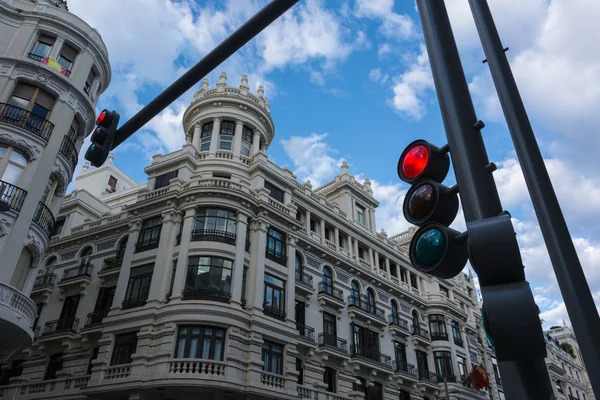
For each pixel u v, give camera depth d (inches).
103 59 1007.6
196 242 1075.3
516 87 134.2
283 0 199.6
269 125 1429.6
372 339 1389.0
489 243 103.2
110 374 977.5
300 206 1365.7
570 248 112.0
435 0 142.4
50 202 866.1
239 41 215.8
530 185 122.4
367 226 1641.2
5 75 845.8
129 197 1696.6
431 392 1508.4
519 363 100.9
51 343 1182.3
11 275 741.3
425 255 132.9
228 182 1163.3
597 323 103.2
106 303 1195.3
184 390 914.1
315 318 1245.7
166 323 979.3
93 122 985.5
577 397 2711.6
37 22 920.3
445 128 126.1
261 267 1113.4
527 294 99.0
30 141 820.0
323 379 1178.0
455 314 1752.0
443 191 136.4
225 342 970.7
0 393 1113.4
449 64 131.6
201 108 1382.9
